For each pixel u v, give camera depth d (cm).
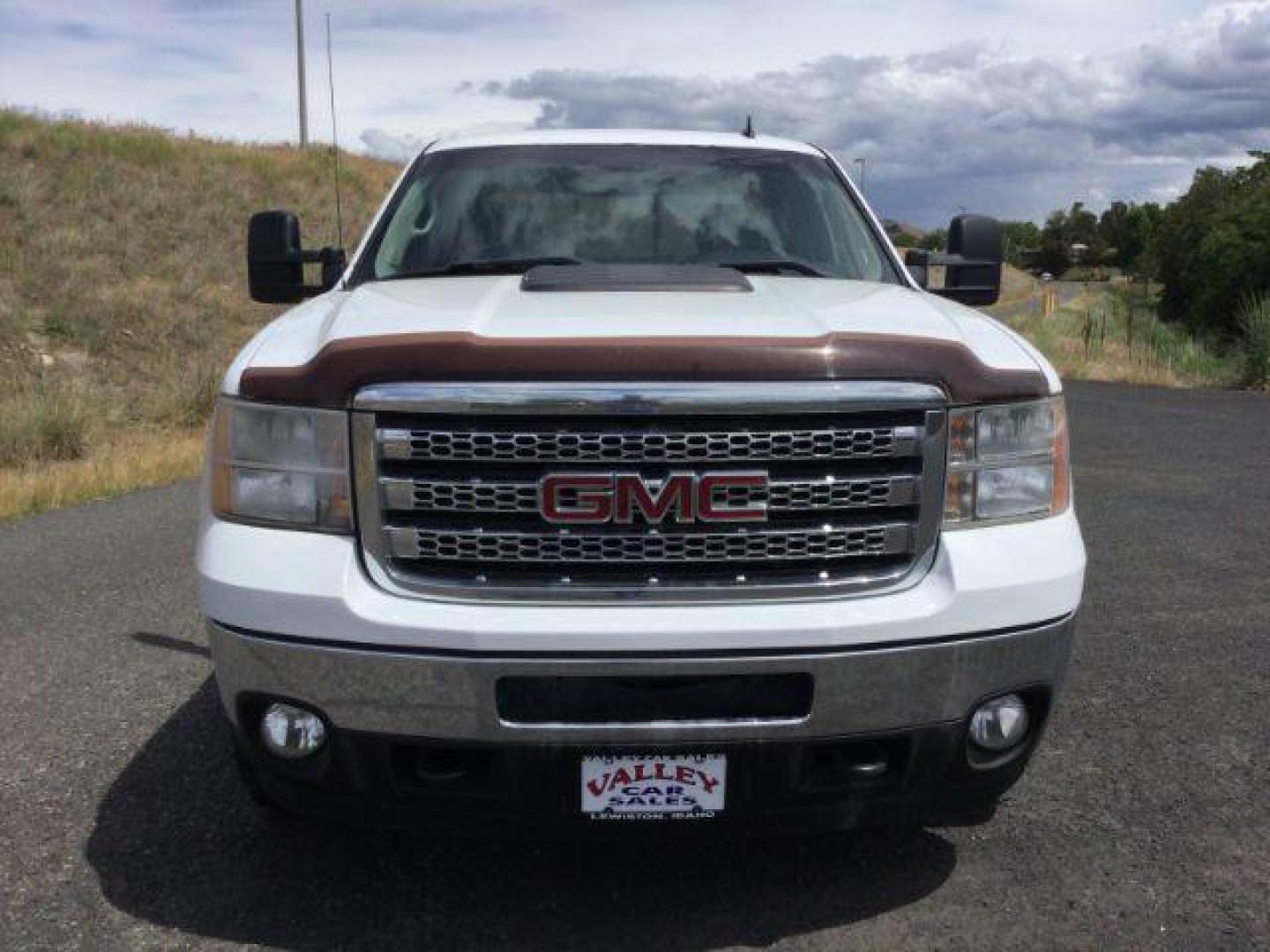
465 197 414
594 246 392
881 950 270
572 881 301
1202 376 1759
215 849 315
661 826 260
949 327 284
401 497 253
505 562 254
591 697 251
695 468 252
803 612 252
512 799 257
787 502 255
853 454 256
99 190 2277
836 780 264
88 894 292
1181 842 318
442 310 287
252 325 1912
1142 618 511
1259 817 331
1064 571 269
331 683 254
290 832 324
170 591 569
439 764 262
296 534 260
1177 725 395
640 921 282
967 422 265
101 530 711
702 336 255
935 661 257
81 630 505
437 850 315
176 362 1675
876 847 316
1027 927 278
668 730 251
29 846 315
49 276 1853
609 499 251
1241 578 571
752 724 252
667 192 416
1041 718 279
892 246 409
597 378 249
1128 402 1382
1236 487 806
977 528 267
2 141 2330
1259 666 450
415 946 272
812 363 252
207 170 2583
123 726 399
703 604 253
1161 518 703
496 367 249
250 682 260
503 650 246
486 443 251
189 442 1208
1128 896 291
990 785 279
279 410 262
